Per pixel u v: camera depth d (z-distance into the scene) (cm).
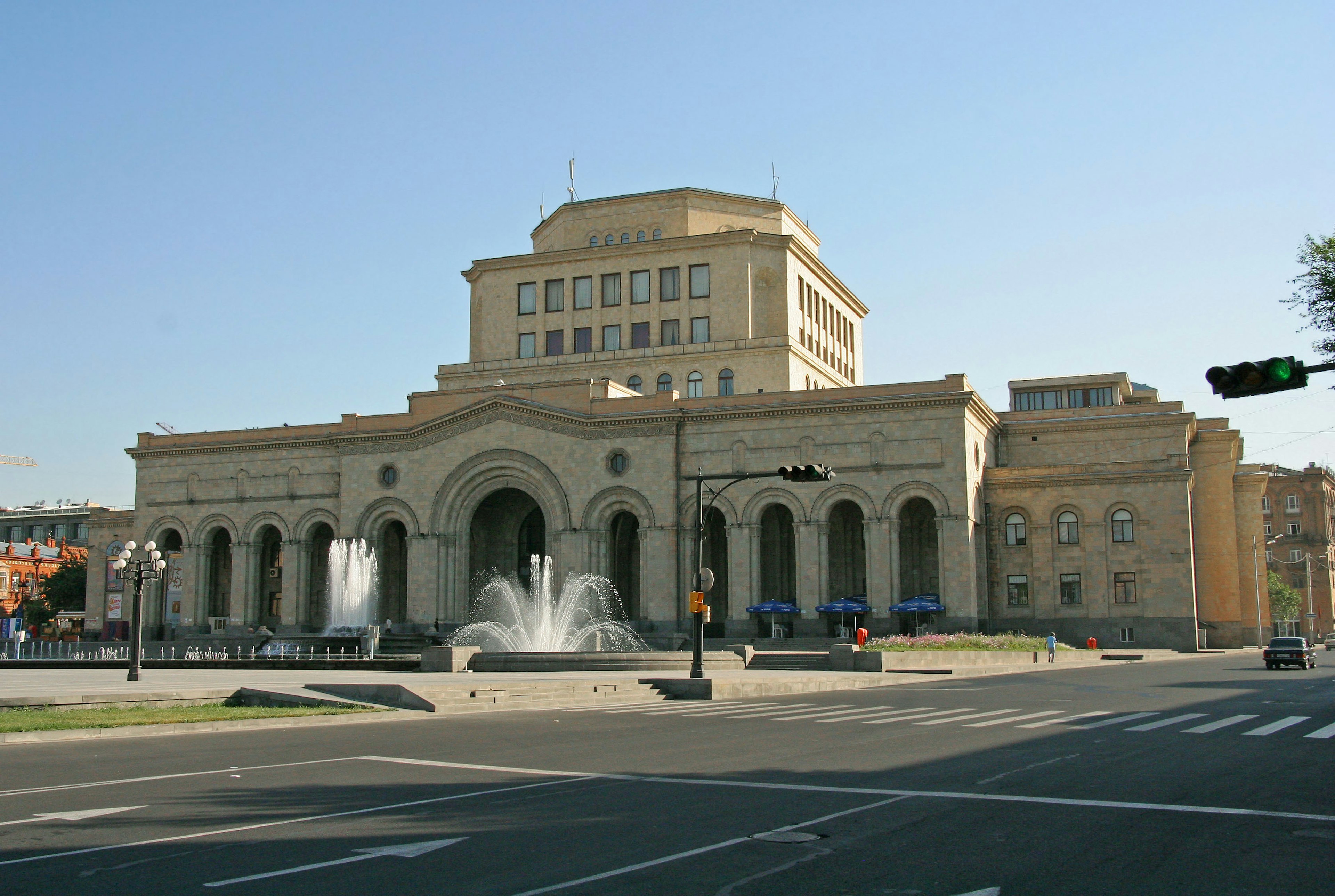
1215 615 9556
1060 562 8444
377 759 2488
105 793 2028
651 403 8631
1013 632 8425
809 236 10825
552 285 10138
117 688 4209
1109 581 8312
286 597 9519
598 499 8650
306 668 6100
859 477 8150
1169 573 8181
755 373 9350
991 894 1323
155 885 1367
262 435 9762
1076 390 10269
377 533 9275
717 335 9581
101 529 10769
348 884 1368
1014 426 9425
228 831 1677
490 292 10300
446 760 2477
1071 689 4712
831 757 2478
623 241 10144
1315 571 17212
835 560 8731
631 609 9212
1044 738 2841
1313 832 1653
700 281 9731
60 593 13325
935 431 8038
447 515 9050
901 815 1786
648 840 1603
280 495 9662
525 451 8888
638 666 5838
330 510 9500
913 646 6719
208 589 9894
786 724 3288
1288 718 3338
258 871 1430
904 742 2770
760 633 8475
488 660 5834
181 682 4747
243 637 9025
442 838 1625
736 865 1459
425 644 8250
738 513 8375
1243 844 1577
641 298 9850
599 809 1842
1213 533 9662
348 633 8738
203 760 2498
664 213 10056
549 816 1786
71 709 3553
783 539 8906
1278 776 2172
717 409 8500
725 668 6100
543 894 1322
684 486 8506
